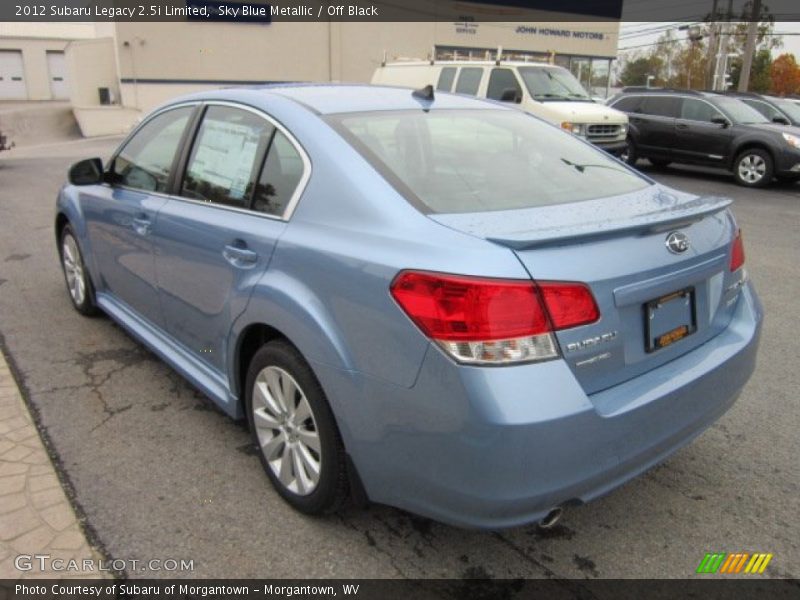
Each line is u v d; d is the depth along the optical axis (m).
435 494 2.23
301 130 2.86
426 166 2.80
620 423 2.24
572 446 2.13
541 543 2.69
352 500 2.70
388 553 2.62
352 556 2.60
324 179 2.66
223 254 3.00
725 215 3.01
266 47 26.28
